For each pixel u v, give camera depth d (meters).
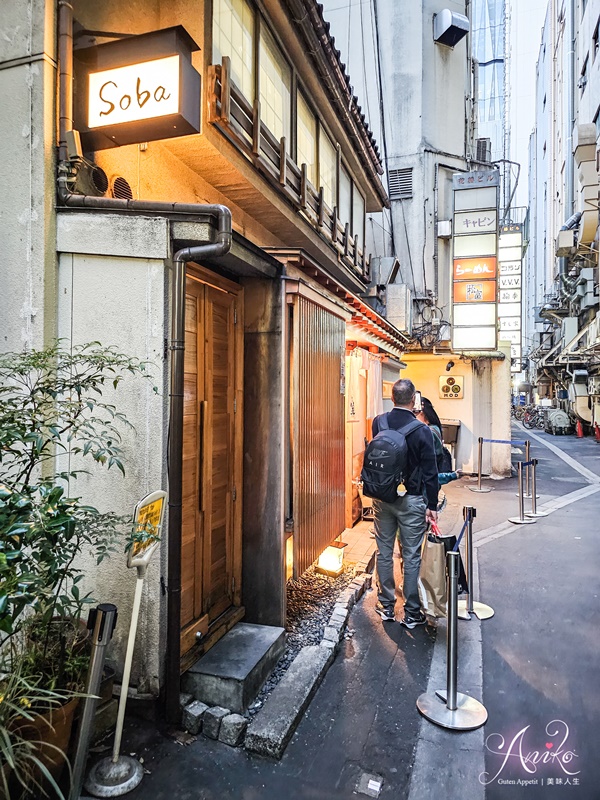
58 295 2.96
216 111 3.85
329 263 7.80
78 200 2.92
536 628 4.46
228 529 3.95
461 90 16.03
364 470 4.43
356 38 15.25
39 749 2.09
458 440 13.08
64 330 2.96
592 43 19.78
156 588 2.91
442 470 6.12
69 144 2.92
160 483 2.90
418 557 4.41
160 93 2.89
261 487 3.97
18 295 2.90
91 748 2.74
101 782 2.48
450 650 3.23
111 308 2.94
